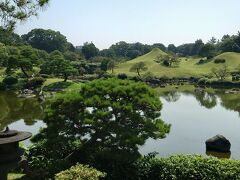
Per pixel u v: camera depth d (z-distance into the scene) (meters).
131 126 19.19
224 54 160.88
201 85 116.38
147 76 125.12
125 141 17.92
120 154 18.27
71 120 19.39
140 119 18.83
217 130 41.03
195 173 17.58
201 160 18.20
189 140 35.62
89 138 20.59
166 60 157.00
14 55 92.81
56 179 15.30
